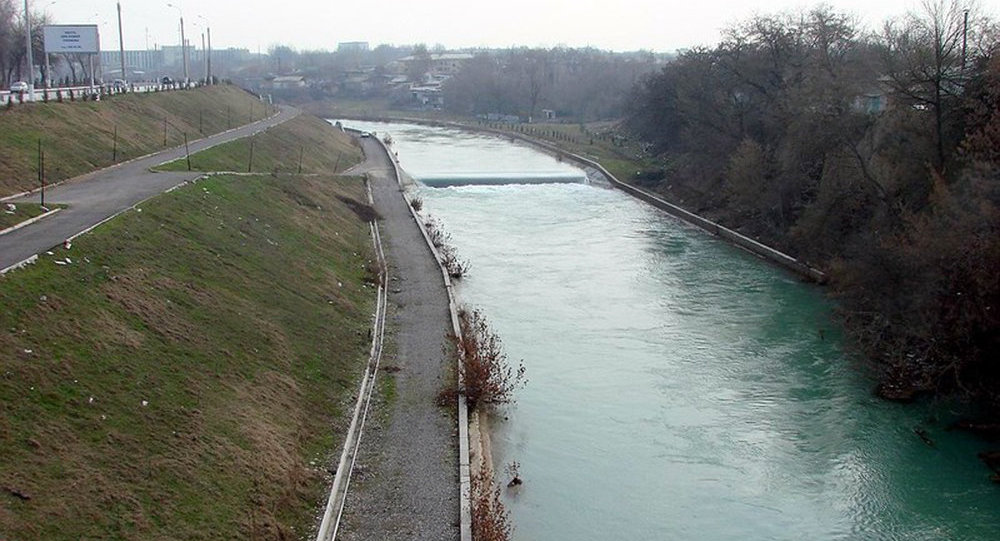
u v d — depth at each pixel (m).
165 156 58.72
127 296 28.00
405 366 33.34
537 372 37.12
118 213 35.38
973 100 43.53
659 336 42.06
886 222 47.03
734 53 80.25
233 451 22.98
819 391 35.47
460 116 195.38
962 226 34.66
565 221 72.19
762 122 73.88
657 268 55.66
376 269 47.28
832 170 54.28
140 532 18.73
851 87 55.72
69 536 17.69
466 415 29.00
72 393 21.89
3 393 20.47
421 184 90.31
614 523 25.69
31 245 29.25
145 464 20.84
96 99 66.81
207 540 19.47
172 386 24.59
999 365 33.88
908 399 34.34
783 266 56.06
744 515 26.36
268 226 44.88
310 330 34.16
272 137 85.50
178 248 34.69
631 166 100.69
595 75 194.00
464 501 23.19
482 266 55.28
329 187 65.00
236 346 29.19
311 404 28.45
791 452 30.39
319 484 23.94
